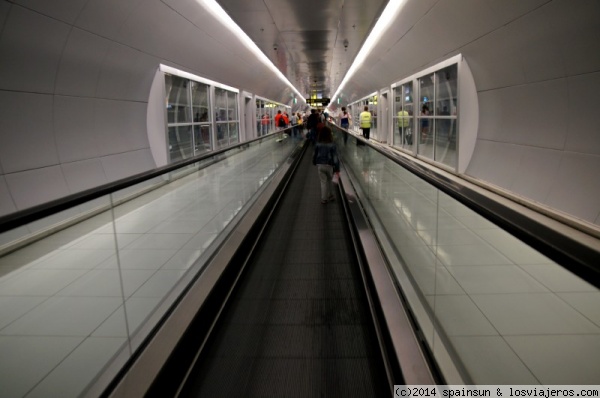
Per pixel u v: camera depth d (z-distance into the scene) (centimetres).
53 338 224
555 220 509
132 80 706
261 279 403
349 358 269
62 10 469
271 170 905
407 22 848
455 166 792
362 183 715
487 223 296
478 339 235
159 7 639
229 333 304
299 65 1747
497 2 539
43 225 236
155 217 363
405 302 303
